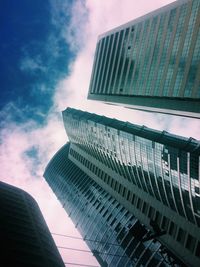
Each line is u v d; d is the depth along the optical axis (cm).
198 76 7875
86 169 15762
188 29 8612
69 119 17038
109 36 14150
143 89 10275
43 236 5800
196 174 6612
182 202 7475
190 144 7000
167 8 9888
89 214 13800
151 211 9112
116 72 12519
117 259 10138
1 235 4981
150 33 10619
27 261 4666
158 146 7775
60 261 5397
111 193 12106
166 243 7944
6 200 6331
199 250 6788
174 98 8819
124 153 10119
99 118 13150
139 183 9831
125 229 10456
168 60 9250
